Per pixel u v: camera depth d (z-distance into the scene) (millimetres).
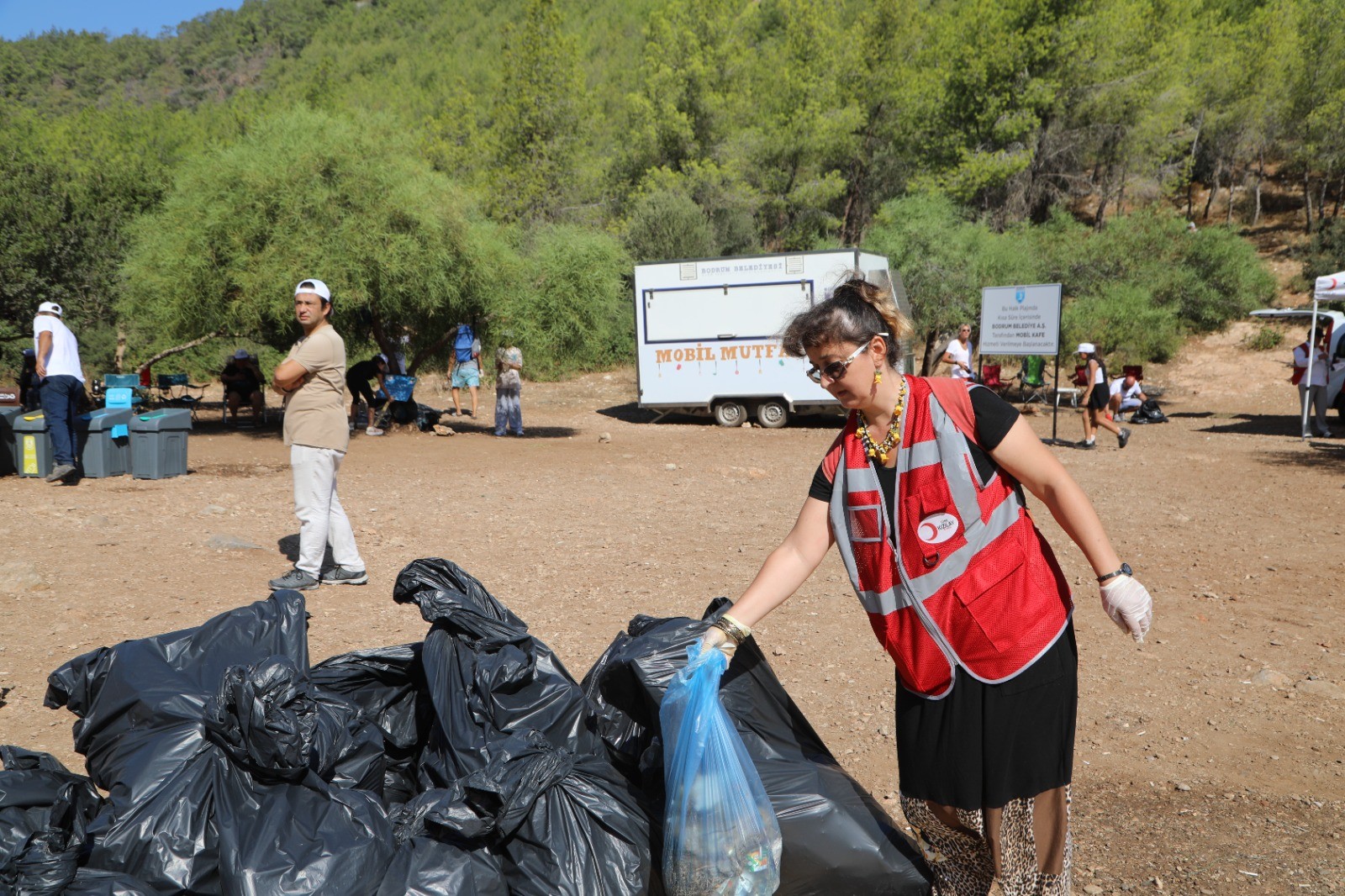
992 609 2189
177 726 2668
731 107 37562
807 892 2398
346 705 2814
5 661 4809
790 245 37281
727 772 2287
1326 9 39562
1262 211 44625
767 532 8578
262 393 17844
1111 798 3785
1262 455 14344
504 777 2393
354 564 6496
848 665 5215
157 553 7168
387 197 15102
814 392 18078
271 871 2215
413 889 2238
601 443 15953
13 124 28984
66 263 23188
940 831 2428
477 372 19500
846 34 38156
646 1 94938
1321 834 3471
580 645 5336
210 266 14688
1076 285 29188
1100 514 9703
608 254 17266
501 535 8375
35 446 10352
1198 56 40062
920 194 30750
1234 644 5688
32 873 2121
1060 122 33938
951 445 2195
